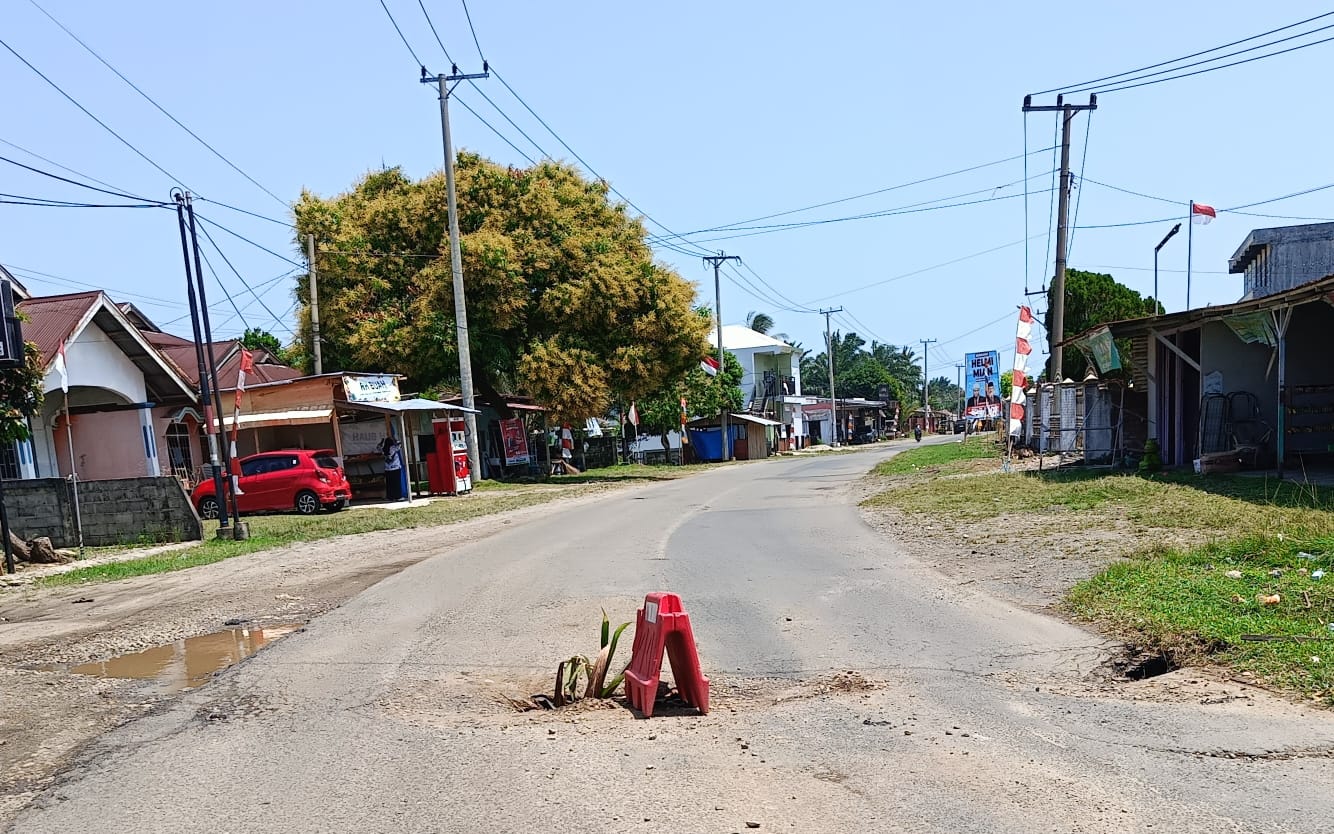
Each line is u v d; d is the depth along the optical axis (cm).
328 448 2725
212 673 695
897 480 2300
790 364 7538
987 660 634
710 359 5019
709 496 2222
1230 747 452
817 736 496
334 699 603
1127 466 1877
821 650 682
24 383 1445
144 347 2145
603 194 3700
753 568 1052
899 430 9862
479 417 3575
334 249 3097
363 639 779
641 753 480
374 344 2992
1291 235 2712
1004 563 987
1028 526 1216
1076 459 2319
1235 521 1031
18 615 1016
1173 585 756
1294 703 507
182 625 895
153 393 2328
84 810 427
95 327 2036
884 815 388
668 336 3309
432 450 2650
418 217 3206
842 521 1496
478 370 3300
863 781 428
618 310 3278
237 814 415
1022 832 369
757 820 388
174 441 2561
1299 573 748
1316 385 1571
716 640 728
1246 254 2920
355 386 2522
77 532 1634
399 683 637
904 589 887
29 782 467
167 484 1653
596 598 905
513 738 512
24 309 2005
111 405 2122
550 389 3097
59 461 2156
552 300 3152
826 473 2914
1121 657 625
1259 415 1575
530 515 1952
